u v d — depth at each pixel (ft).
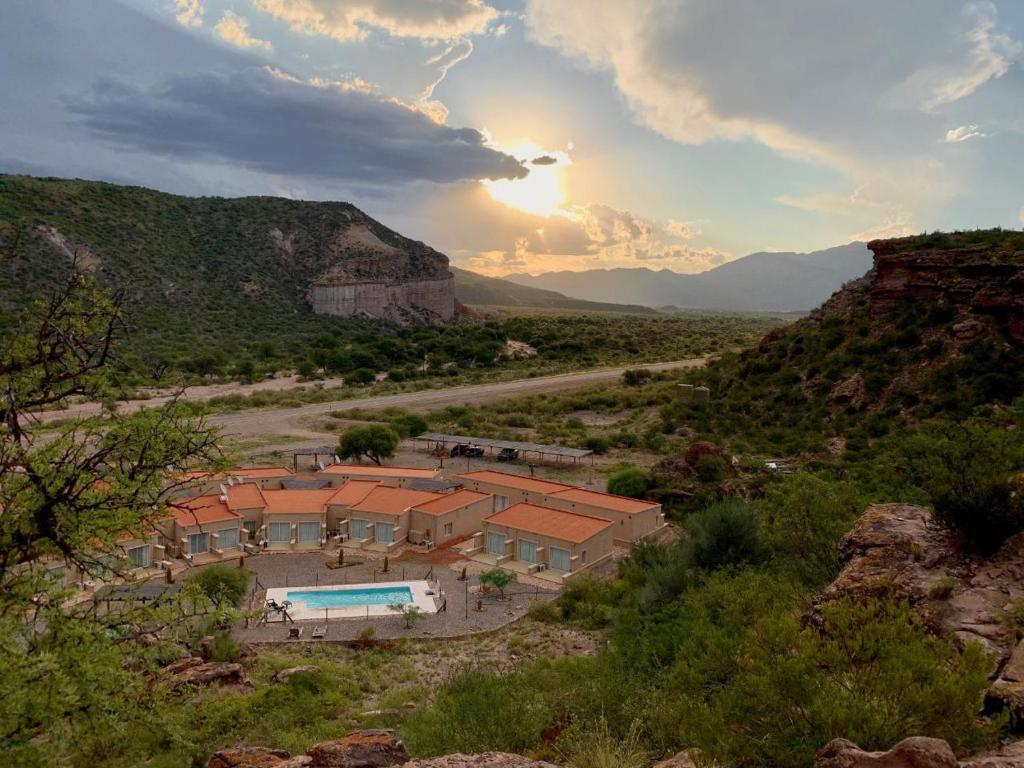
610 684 51.29
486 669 82.74
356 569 140.26
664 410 258.57
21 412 32.32
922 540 49.88
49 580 32.22
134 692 32.78
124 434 34.50
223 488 158.81
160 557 136.87
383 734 33.35
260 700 70.23
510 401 326.65
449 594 127.75
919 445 89.20
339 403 325.62
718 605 65.36
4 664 26.84
